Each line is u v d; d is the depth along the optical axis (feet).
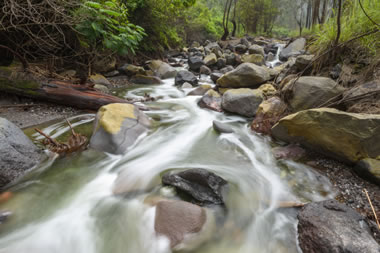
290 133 10.54
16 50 16.20
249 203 7.30
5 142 7.93
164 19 34.24
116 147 10.02
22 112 13.61
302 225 5.92
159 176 8.59
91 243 6.02
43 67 18.07
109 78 26.50
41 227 6.39
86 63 22.86
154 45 37.60
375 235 5.56
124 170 9.09
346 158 8.55
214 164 9.67
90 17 15.70
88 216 6.82
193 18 63.21
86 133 11.64
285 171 8.98
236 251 5.74
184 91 23.06
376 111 9.18
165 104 18.25
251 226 6.44
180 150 11.02
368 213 6.51
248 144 11.44
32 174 8.25
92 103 14.57
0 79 13.93
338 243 4.94
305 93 11.85
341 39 13.28
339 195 7.42
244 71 18.28
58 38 18.11
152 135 12.08
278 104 12.94
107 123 10.57
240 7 81.97
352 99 10.05
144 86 25.09
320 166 9.00
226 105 15.66
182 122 14.53
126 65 28.86
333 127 8.61
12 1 12.41
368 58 12.35
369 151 7.90
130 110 12.58
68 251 5.82
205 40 72.28
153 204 6.95
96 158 9.63
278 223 6.52
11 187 7.60
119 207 7.13
